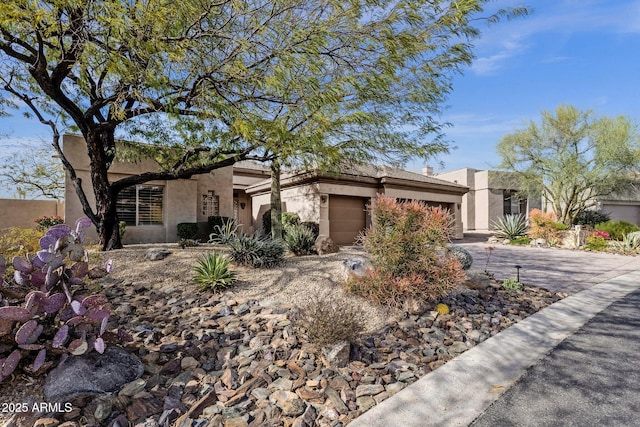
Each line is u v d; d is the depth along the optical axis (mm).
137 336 4297
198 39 5930
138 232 13602
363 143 8719
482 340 4773
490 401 3234
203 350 4004
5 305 3324
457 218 21766
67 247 3582
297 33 5762
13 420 2725
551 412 3035
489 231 26344
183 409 3000
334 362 3777
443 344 4570
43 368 3076
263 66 6258
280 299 5824
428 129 9117
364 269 6301
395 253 5723
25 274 3379
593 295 7293
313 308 4645
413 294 5484
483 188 27141
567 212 21172
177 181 14453
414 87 8055
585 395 3314
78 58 5691
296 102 6672
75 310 3232
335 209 17094
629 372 3785
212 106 6293
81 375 3094
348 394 3301
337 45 6453
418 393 3373
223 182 16422
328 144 7977
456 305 5902
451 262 5781
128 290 6223
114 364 3357
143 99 5910
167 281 6730
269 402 3129
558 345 4613
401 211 6035
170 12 5230
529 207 28359
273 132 6586
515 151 21688
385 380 3596
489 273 9055
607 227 19578
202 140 9859
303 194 17219
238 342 4266
